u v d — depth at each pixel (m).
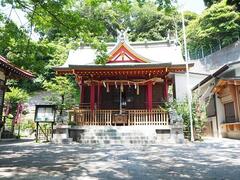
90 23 10.12
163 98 20.12
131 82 18.84
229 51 37.62
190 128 17.36
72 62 22.23
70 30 10.29
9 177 6.13
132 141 15.73
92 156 9.95
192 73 24.69
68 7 10.00
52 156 9.94
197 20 41.50
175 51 22.89
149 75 18.83
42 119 16.70
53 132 17.42
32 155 10.23
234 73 19.06
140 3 9.09
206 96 23.70
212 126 22.66
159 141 16.08
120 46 19.33
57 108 17.75
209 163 8.32
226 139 18.70
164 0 8.30
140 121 17.30
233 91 17.94
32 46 10.43
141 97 21.02
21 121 26.72
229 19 37.94
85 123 17.41
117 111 18.42
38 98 33.88
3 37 9.34
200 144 14.68
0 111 18.88
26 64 10.48
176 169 7.28
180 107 17.80
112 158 9.43
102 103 21.03
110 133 16.31
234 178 6.12
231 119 19.19
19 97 24.97
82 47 23.75
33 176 6.27
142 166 7.75
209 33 39.88
